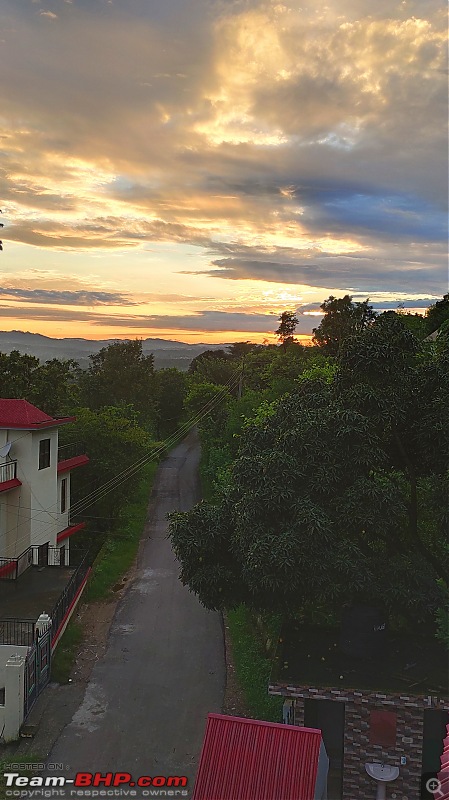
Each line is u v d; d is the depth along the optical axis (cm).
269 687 1070
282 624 1372
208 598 1309
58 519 2394
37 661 1411
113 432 3086
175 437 6644
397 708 1045
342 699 1048
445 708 1009
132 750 1212
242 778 784
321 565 1111
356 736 1063
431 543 1374
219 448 3884
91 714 1346
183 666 1599
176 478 4594
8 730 1249
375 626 1167
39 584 1923
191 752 1207
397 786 1042
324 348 4769
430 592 1180
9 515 2061
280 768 786
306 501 1155
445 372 1272
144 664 1608
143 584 2297
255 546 1123
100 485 3008
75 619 1923
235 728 827
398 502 1162
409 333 1318
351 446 1201
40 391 3359
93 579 2269
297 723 1115
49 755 1192
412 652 1210
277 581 1108
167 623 1908
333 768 1144
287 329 7062
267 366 5056
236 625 1877
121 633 1822
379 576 1195
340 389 1335
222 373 7306
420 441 1213
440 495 1206
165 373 7181
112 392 6016
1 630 1543
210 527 1361
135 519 3312
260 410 2872
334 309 4638
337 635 1299
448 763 867
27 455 2077
